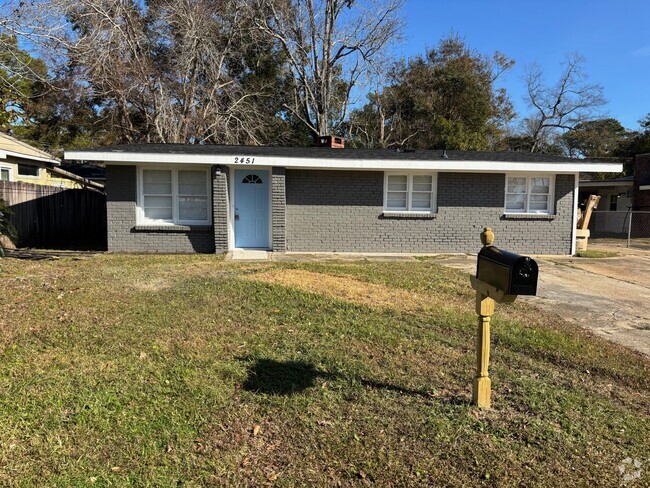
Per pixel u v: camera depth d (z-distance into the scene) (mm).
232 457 2725
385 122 30859
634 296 7340
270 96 26266
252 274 7820
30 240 12812
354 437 2947
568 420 3232
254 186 11688
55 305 5570
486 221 12180
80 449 2732
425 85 30344
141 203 11273
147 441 2836
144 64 20406
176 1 21031
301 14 26641
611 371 4145
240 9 24312
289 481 2529
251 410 3246
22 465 2570
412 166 11312
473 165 11375
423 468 2664
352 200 11891
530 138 37844
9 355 4051
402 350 4434
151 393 3426
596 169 11523
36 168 16844
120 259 9758
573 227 12375
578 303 6797
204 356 4141
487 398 3354
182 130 21734
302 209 11812
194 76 22078
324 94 27594
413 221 12039
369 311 5707
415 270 8906
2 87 14391
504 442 2941
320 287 6910
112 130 23625
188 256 10461
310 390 3555
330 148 13648
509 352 4508
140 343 4418
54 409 3145
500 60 33469
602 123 38375
